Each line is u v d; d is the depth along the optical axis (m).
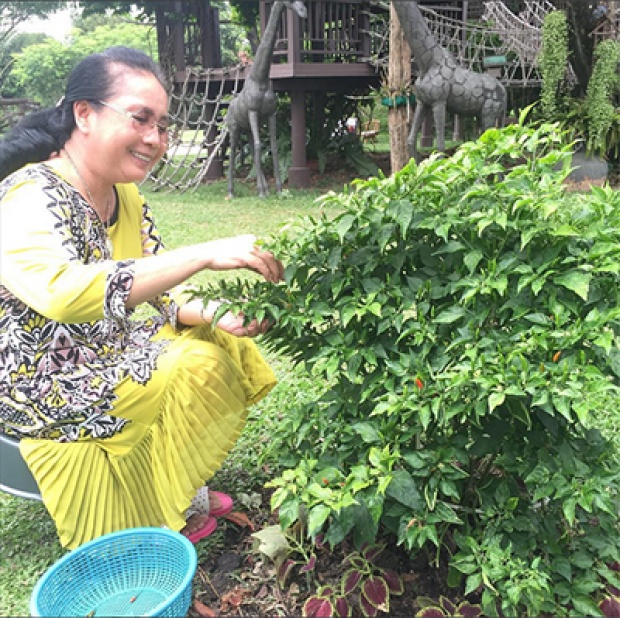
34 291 2.03
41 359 2.23
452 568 2.10
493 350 1.89
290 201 9.89
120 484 2.32
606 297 1.91
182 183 12.41
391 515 2.02
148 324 2.63
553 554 2.12
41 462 2.25
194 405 2.27
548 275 1.86
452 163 2.05
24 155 2.27
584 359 1.79
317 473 2.09
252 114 10.09
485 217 1.88
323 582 2.26
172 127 13.38
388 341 2.12
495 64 9.60
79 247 2.26
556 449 1.99
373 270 2.15
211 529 2.47
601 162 9.73
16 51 28.19
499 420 2.04
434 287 2.05
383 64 10.62
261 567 2.36
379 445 2.04
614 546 2.10
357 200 2.05
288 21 10.30
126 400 2.22
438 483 1.99
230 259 2.09
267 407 3.48
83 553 1.99
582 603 1.99
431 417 2.01
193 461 2.30
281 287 2.17
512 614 1.95
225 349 2.51
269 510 2.69
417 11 7.94
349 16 11.06
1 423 2.30
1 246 2.10
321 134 12.15
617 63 10.12
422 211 2.01
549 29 9.62
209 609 2.20
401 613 2.15
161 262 2.08
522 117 2.07
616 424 3.19
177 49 12.58
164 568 2.07
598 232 1.88
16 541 2.57
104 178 2.30
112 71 2.14
